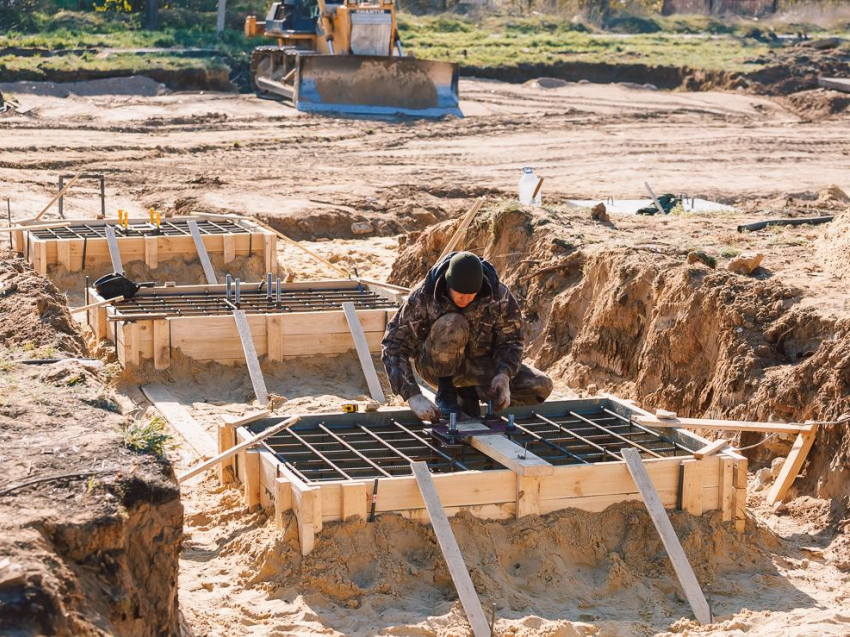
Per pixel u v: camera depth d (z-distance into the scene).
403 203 34.47
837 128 57.25
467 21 94.00
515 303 13.00
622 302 18.11
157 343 17.94
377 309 19.25
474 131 51.44
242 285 20.44
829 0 109.81
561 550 11.63
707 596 11.16
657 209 29.92
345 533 11.20
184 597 10.59
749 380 15.18
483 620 10.20
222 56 69.00
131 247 23.86
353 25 54.97
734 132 54.41
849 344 14.02
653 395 16.86
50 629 7.00
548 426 13.58
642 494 11.58
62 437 9.58
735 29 100.88
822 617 10.57
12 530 7.74
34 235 24.22
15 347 13.87
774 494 13.55
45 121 49.66
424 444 12.84
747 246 21.08
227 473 13.24
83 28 76.12
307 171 40.59
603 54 78.56
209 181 37.19
